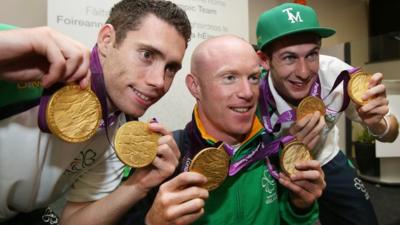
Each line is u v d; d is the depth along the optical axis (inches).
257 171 37.8
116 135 29.2
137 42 29.5
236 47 35.3
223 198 35.4
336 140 64.1
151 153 30.0
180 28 31.0
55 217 42.4
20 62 24.0
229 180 36.1
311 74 46.9
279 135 44.1
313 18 45.7
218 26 84.6
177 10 31.4
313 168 35.3
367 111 42.8
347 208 62.4
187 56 79.9
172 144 30.5
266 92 50.1
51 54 22.3
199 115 38.5
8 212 35.0
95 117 27.8
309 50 45.4
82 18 68.2
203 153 32.8
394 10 139.4
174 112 79.8
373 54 138.9
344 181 61.9
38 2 78.8
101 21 70.2
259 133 36.8
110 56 31.0
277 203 39.0
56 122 26.1
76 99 26.9
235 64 34.5
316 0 134.5
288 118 42.8
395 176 113.8
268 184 38.0
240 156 36.6
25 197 32.9
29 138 29.1
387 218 85.3
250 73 35.2
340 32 142.3
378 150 108.4
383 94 42.9
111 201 32.2
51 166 32.1
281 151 36.4
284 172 36.2
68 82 25.9
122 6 31.5
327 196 63.4
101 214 32.1
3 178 30.0
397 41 132.3
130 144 29.5
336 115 51.3
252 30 116.6
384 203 96.3
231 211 35.2
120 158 29.0
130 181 32.6
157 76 29.8
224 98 35.0
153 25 29.5
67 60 23.6
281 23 44.9
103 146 35.0
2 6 74.3
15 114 28.3
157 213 30.0
